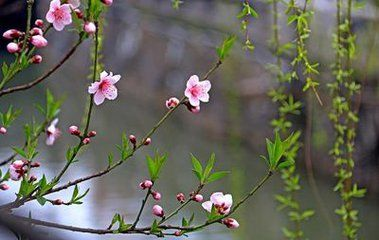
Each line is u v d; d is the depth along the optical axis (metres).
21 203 1.84
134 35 15.86
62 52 18.02
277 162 1.90
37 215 6.53
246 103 11.24
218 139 11.99
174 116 13.67
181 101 2.00
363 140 8.40
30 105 13.86
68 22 1.90
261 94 10.95
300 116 8.52
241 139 11.16
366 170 8.40
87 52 16.86
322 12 7.62
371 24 6.81
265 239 7.45
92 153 10.93
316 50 7.21
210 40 13.00
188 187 9.42
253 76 11.03
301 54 3.12
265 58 10.50
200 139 12.47
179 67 14.21
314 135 8.06
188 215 7.93
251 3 10.45
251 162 10.84
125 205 8.09
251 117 11.17
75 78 17.14
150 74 15.27
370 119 8.30
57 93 15.78
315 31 7.41
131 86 15.88
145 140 1.97
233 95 10.46
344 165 4.95
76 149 1.93
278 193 9.16
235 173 8.07
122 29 16.30
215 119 12.26
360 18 6.73
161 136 13.10
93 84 1.89
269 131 10.78
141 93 15.47
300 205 8.64
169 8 14.12
